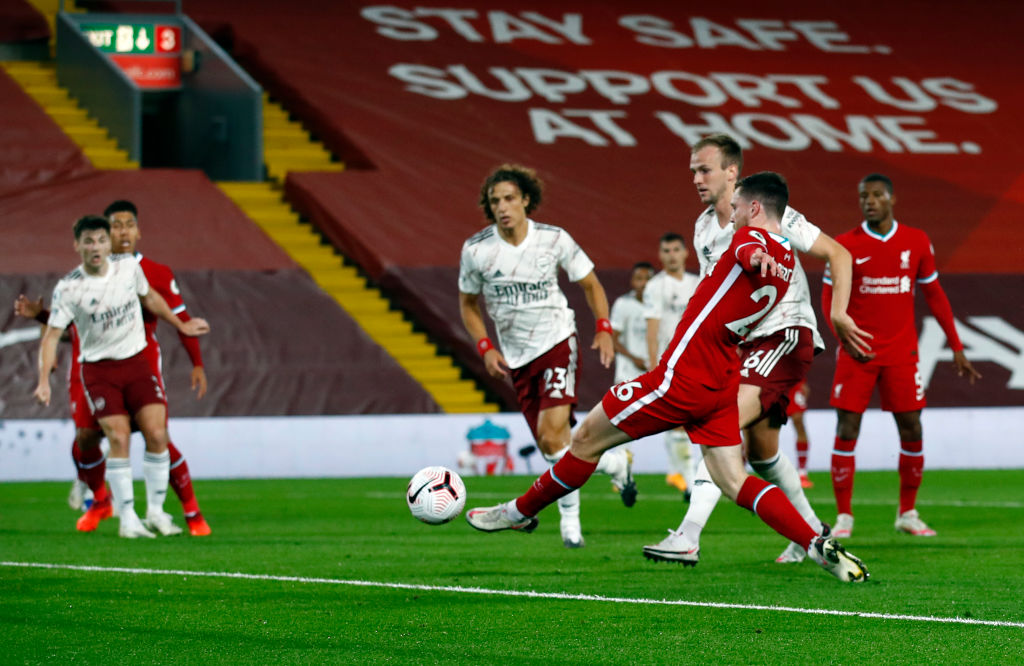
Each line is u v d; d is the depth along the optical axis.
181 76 82.75
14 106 72.94
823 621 16.81
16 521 34.50
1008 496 42.31
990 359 66.38
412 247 67.88
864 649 14.97
